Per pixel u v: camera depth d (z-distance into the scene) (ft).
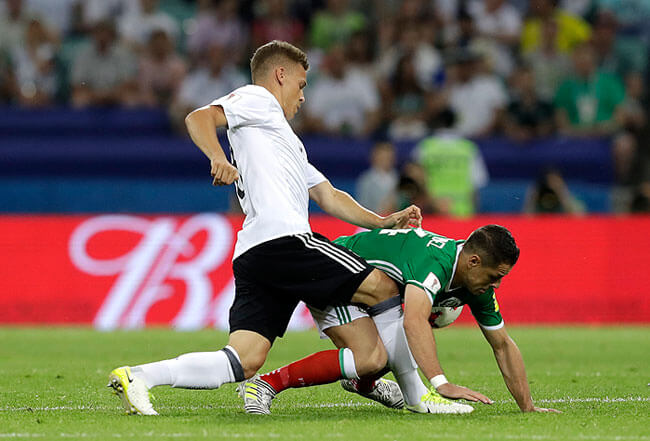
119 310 148.77
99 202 185.47
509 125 193.26
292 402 68.59
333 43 208.03
